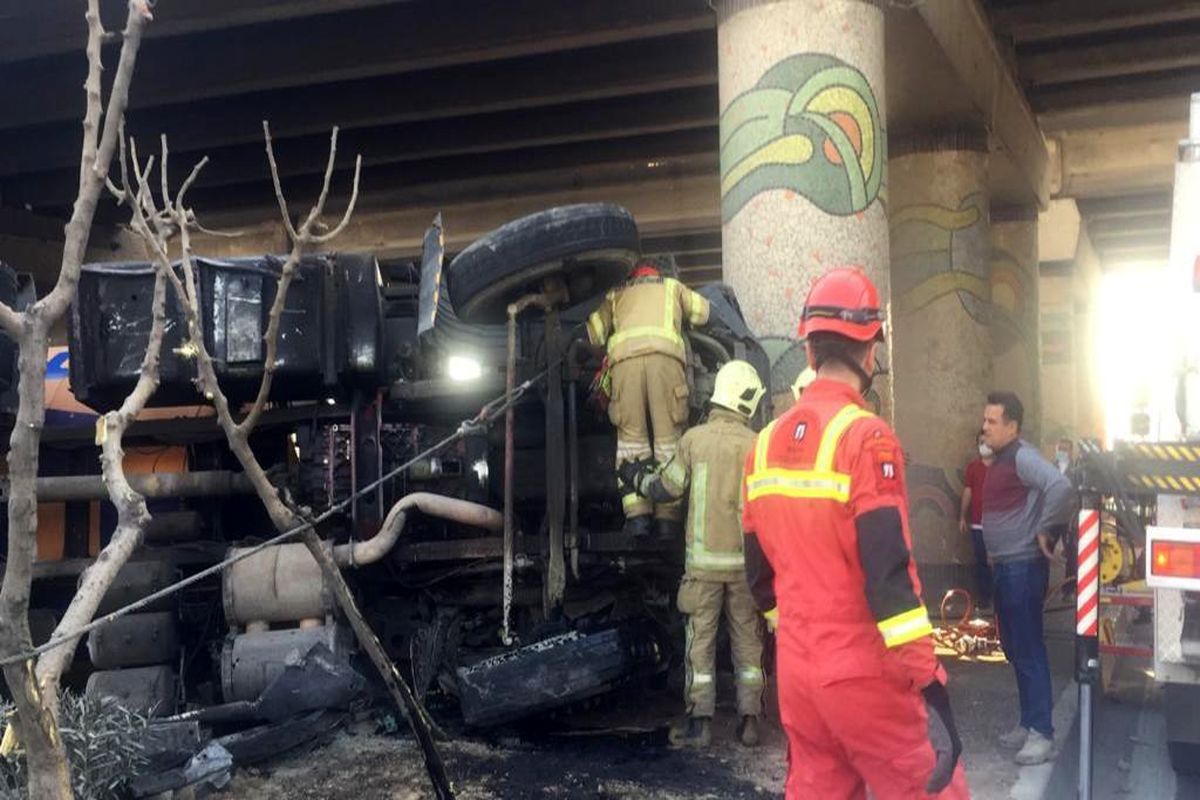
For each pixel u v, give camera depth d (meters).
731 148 8.77
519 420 7.04
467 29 12.97
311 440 7.34
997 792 5.53
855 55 8.59
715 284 7.51
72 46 12.81
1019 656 6.04
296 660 6.43
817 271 8.38
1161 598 5.11
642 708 7.29
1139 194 18.83
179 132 15.74
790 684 3.32
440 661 6.91
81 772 4.49
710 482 6.28
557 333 6.61
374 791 5.63
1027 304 16.33
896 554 3.10
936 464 12.95
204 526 7.78
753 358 7.23
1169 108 16.91
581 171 18.59
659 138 17.66
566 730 6.77
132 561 7.05
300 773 5.93
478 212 19.02
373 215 19.30
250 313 7.05
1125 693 7.79
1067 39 15.01
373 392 7.25
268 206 19.08
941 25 10.49
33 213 18.80
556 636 6.54
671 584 7.14
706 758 6.17
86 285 7.10
